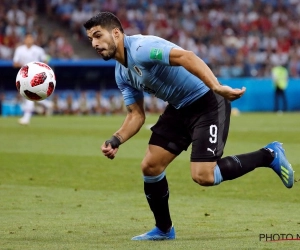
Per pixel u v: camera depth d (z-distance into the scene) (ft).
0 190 74.38
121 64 48.11
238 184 77.87
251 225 54.39
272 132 147.33
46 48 245.24
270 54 287.07
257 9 305.53
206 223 55.67
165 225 48.98
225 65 274.98
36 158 101.91
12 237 49.29
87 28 46.98
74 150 113.19
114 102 241.96
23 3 264.31
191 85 47.73
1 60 222.89
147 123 183.01
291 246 45.21
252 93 252.42
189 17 291.58
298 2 313.73
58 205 65.00
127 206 64.69
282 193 71.67
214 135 47.93
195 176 48.06
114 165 94.38
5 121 190.39
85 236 49.93
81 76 237.25
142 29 279.90
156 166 49.01
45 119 202.39
